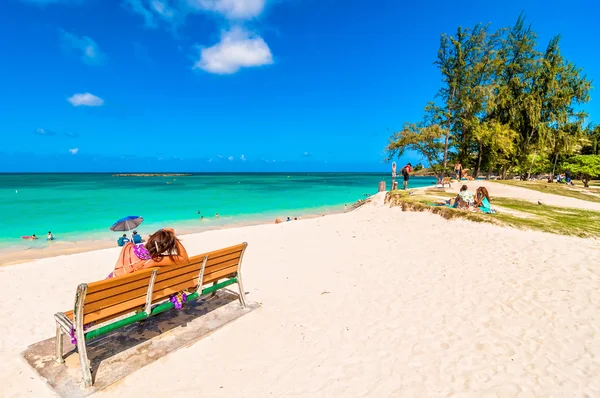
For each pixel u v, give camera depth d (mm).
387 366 3895
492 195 20188
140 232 15352
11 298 6121
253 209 24203
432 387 3531
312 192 42250
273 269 7770
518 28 33219
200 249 10359
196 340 4391
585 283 6020
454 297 5742
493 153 32250
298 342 4438
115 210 22625
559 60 33281
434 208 12891
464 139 33750
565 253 7672
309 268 7766
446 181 25219
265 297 5969
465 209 12258
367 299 5805
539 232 9766
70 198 31828
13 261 10508
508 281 6301
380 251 9000
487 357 4055
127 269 4234
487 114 34188
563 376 3695
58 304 5879
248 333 4660
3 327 4949
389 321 4977
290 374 3771
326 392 3469
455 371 3793
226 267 5172
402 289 6199
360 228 12195
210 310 5254
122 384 3545
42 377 3570
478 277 6594
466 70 31688
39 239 13781
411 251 8789
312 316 5188
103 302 3502
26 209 22891
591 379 3633
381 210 15461
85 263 8617
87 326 3578
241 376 3740
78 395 3320
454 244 9086
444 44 32188
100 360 3885
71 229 15797
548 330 4629
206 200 30578
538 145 33062
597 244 8672
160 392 3463
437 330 4691
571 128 34875
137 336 4426
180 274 4340
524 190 22297
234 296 5809
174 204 26859
